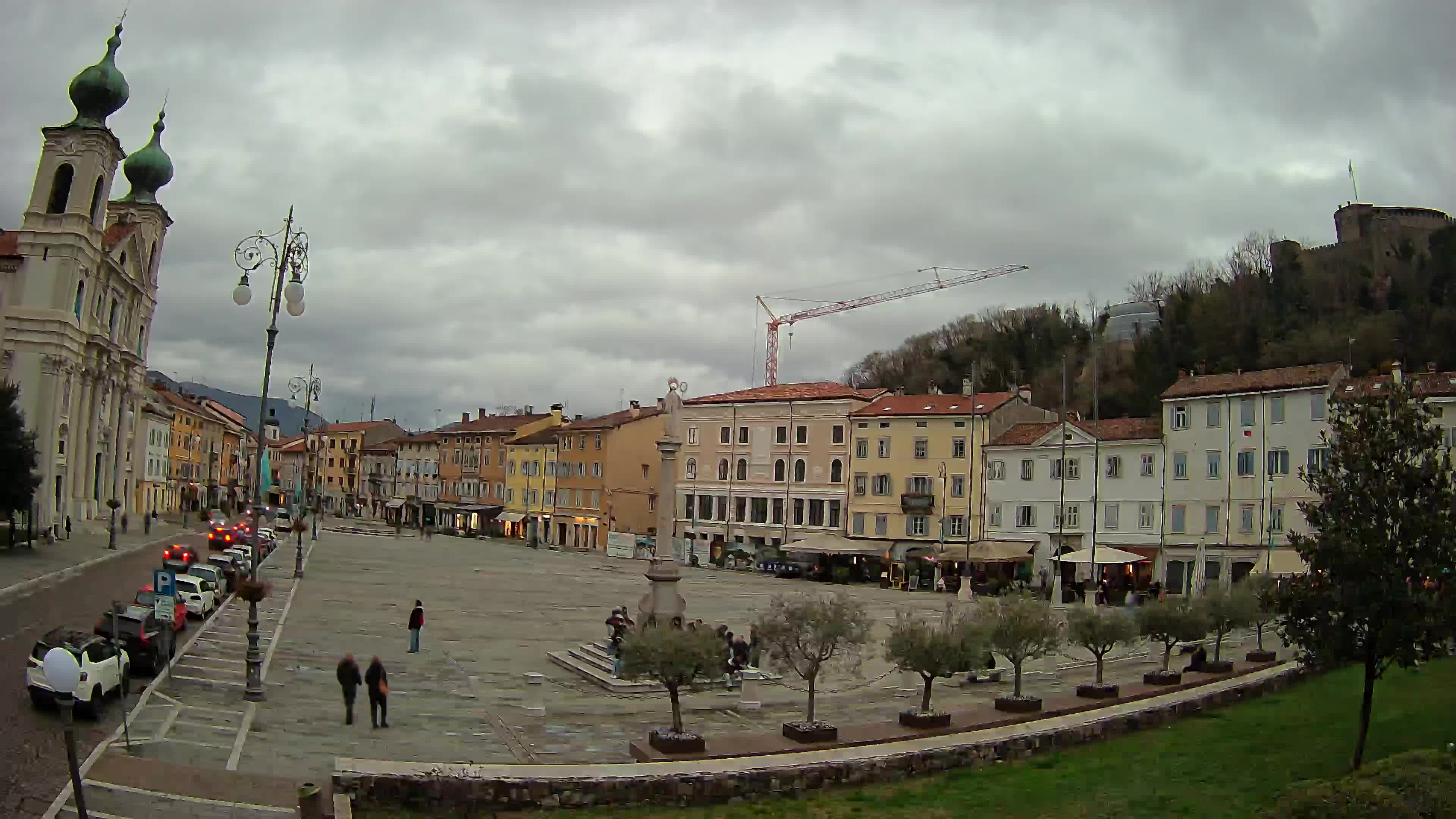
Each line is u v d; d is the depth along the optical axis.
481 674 34.03
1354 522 20.72
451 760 22.44
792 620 24.53
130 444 98.38
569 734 25.81
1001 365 139.12
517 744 24.42
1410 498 20.50
